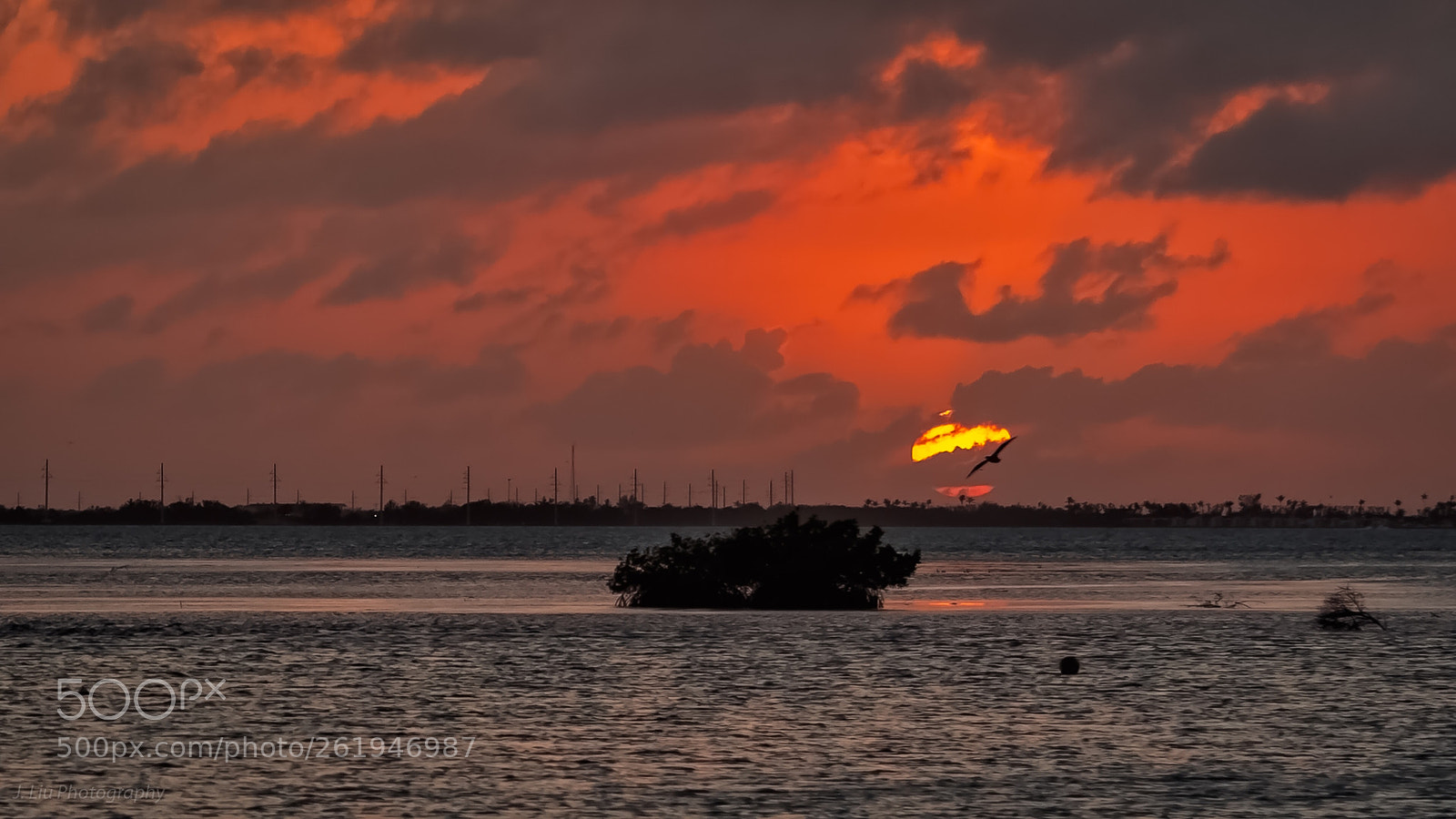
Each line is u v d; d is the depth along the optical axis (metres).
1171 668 62.06
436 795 37.59
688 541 95.25
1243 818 35.78
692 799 37.38
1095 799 37.59
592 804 36.84
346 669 60.56
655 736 45.47
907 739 45.25
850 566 93.25
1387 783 39.47
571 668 60.94
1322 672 60.91
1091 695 54.16
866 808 36.53
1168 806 36.94
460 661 63.31
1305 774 40.38
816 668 61.19
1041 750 43.66
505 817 35.53
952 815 35.97
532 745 43.94
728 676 58.59
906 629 77.94
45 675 58.19
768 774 40.22
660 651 67.06
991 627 79.56
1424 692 55.12
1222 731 46.84
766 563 93.56
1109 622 83.88
